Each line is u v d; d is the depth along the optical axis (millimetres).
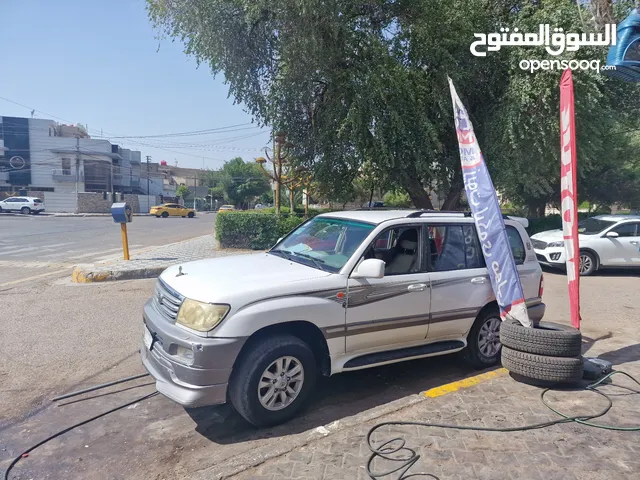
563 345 4133
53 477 3010
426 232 4582
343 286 3885
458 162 14219
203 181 90375
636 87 13555
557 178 14156
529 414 3664
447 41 12422
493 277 4691
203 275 3924
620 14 10227
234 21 11945
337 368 3934
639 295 9320
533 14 12562
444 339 4652
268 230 14367
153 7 12383
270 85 13375
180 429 3660
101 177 52219
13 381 4523
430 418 3594
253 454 3092
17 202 40031
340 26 11516
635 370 4734
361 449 3148
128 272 9898
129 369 4863
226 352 3344
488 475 2848
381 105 12367
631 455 3078
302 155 14469
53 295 8266
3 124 48500
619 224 11953
